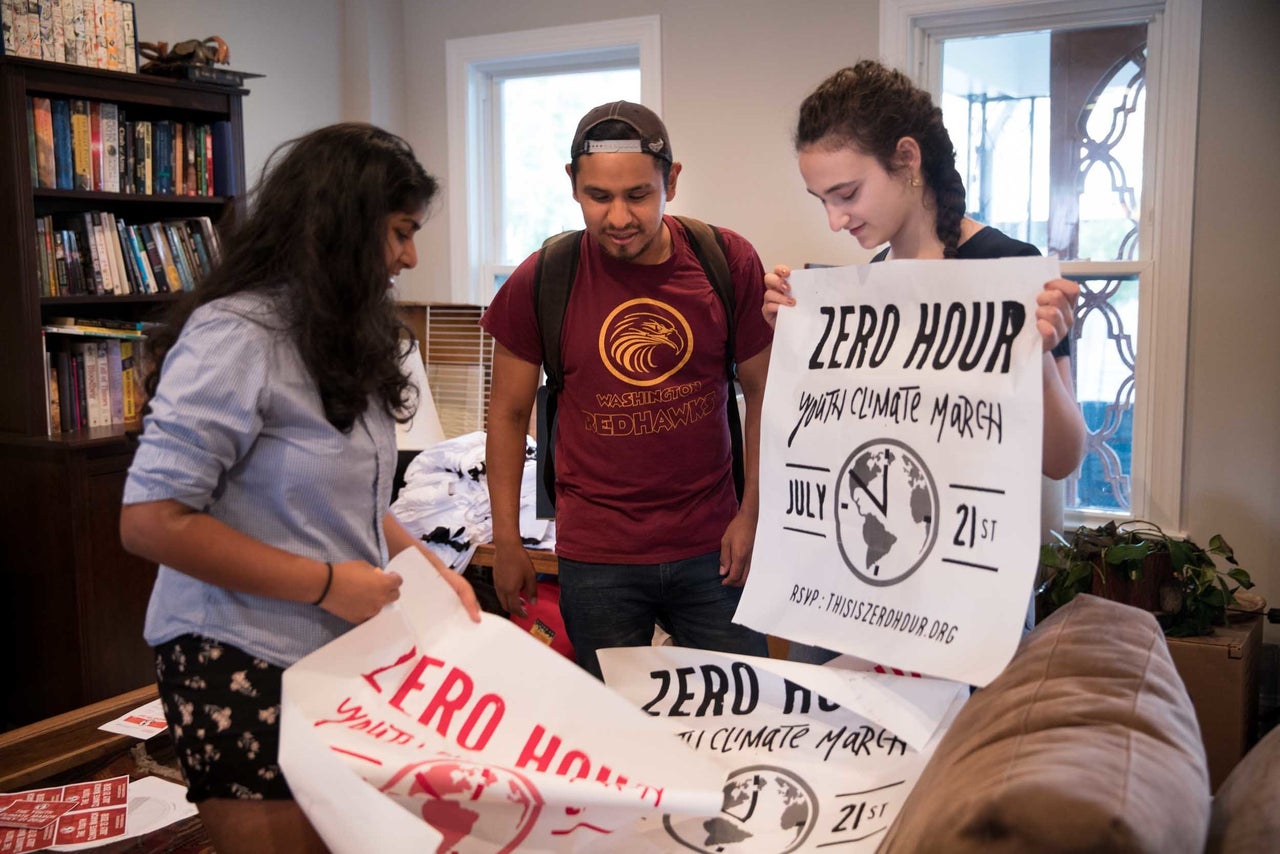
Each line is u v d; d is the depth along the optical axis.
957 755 1.05
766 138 3.96
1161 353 3.38
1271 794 0.97
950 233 1.41
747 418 1.90
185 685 1.29
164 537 1.18
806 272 1.33
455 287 4.70
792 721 1.32
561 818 1.13
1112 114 3.49
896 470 1.21
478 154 4.65
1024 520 1.11
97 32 3.30
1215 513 3.38
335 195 1.25
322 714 1.16
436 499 2.98
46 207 3.55
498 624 1.28
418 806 1.10
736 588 1.88
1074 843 0.80
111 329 3.39
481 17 4.50
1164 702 1.02
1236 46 3.21
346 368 1.26
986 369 1.15
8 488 3.27
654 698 1.37
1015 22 3.57
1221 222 3.29
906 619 1.19
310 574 1.22
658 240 1.77
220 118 3.77
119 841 1.79
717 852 1.21
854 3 3.74
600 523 1.83
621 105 1.68
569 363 1.81
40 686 3.30
